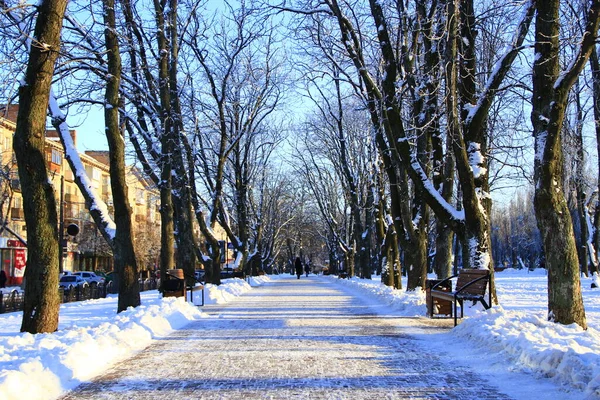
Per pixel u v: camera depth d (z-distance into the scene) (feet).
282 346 33.35
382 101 56.39
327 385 23.29
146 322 39.14
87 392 22.38
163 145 74.23
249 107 115.65
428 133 70.38
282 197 225.35
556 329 31.99
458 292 43.19
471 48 53.36
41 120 35.58
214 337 37.50
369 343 34.32
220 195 103.40
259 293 94.43
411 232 74.02
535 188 36.58
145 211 248.11
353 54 63.72
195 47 93.40
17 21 37.17
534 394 21.54
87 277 167.63
